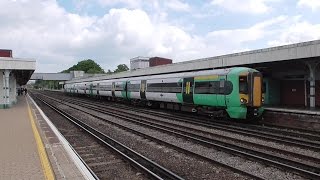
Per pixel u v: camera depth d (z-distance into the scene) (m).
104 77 55.19
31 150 11.21
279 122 20.59
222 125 20.02
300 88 26.06
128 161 10.88
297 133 16.53
